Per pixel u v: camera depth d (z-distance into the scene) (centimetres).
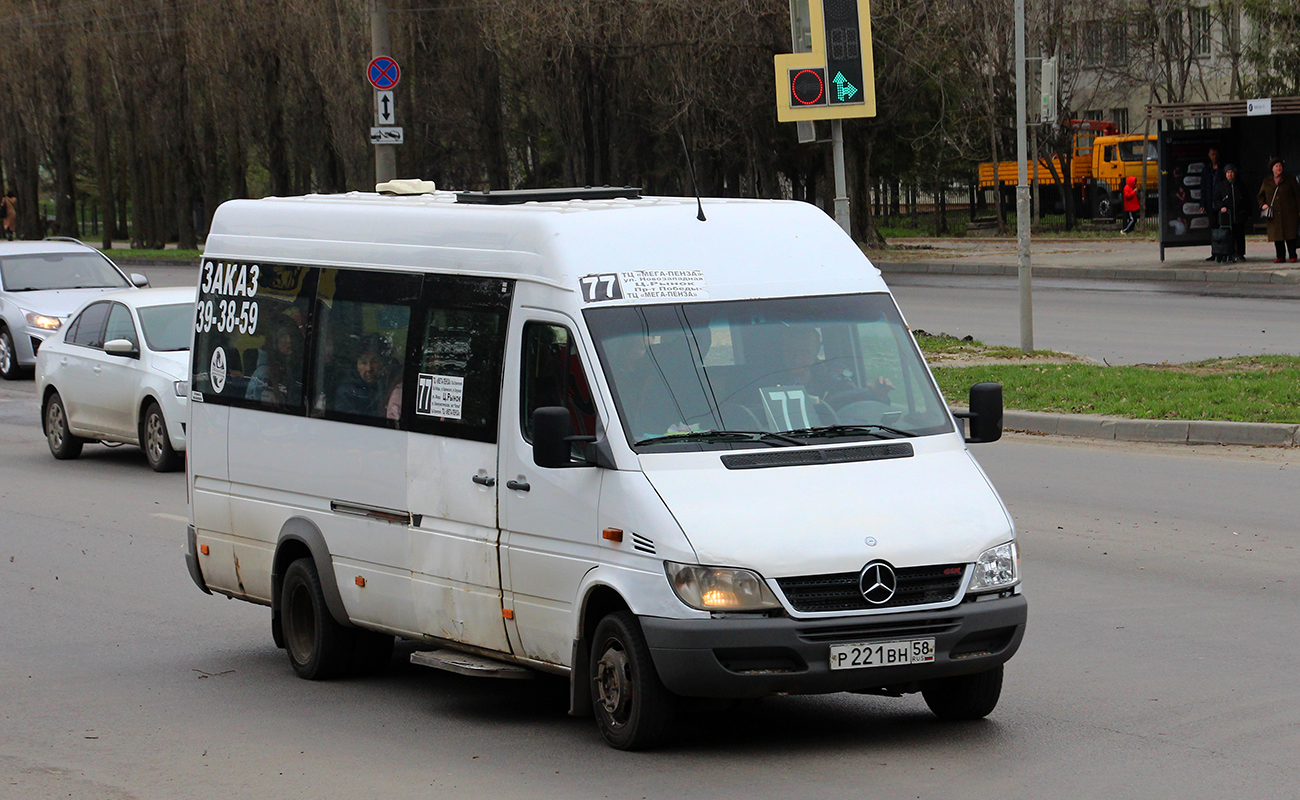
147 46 11731
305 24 10362
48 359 3450
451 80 10206
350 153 10019
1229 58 10406
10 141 13425
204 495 1775
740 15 7881
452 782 1203
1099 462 2653
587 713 1323
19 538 2473
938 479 1268
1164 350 3925
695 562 1169
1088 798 1102
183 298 3369
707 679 1164
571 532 1277
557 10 8506
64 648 1784
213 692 1571
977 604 1209
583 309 1312
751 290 1368
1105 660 1514
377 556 1511
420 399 1462
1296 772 1155
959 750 1237
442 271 1462
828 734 1305
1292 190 6038
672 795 1138
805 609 1171
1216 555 1961
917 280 6712
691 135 9062
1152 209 11156
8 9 12912
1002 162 12181
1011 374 3459
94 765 1302
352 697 1539
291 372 1642
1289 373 3198
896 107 8425
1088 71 12088
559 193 1600
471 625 1403
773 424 1292
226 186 12438
